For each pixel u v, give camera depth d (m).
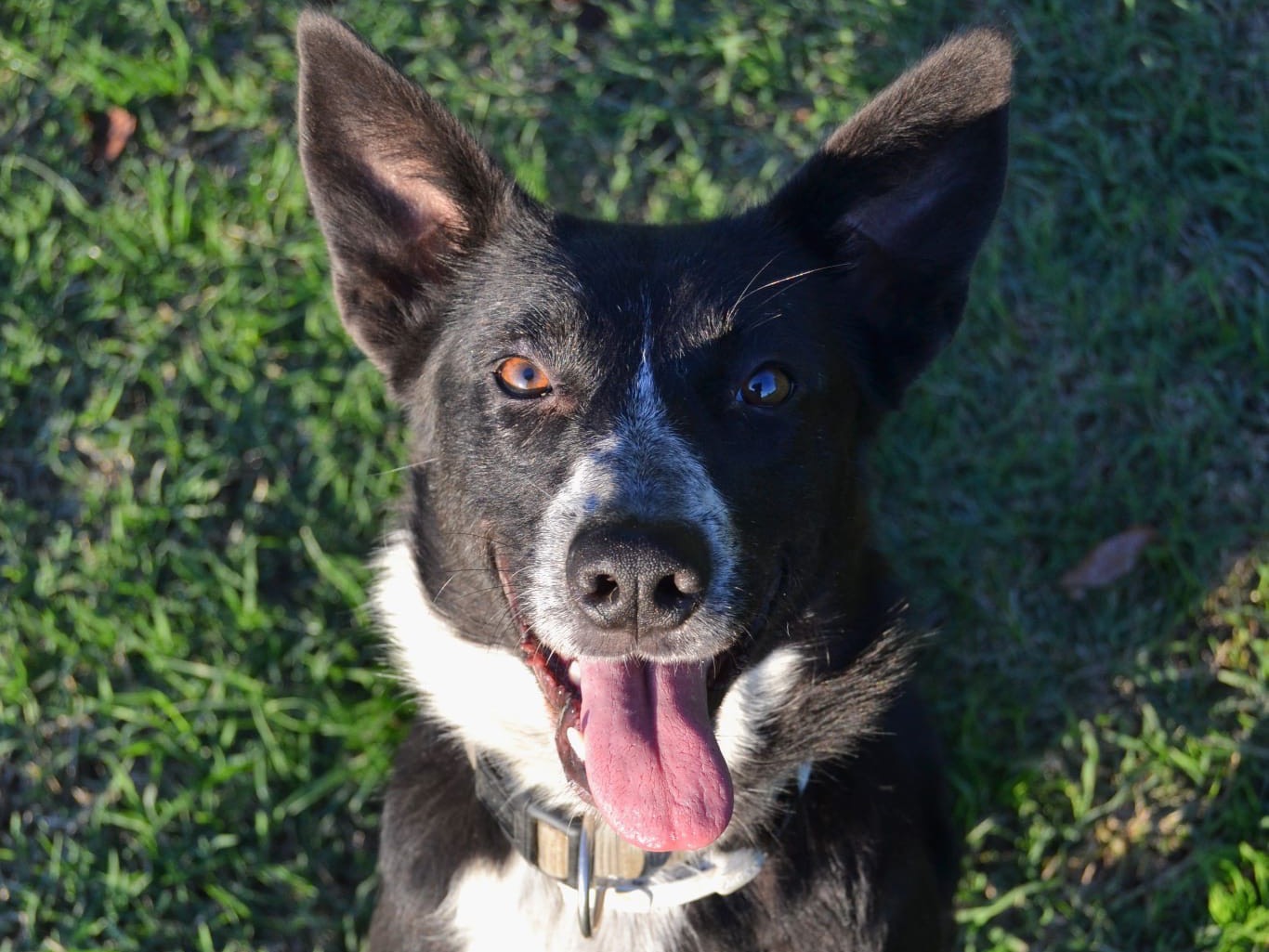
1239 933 0.58
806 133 0.72
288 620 0.65
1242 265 0.69
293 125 0.71
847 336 0.47
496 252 0.47
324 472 0.66
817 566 0.46
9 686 0.62
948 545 0.67
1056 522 0.67
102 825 0.61
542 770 0.47
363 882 0.62
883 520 0.67
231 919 0.60
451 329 0.47
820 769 0.48
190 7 0.72
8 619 0.63
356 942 0.61
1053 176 0.70
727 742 0.47
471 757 0.48
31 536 0.65
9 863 0.61
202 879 0.61
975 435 0.68
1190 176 0.70
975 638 0.66
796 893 0.47
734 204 0.71
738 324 0.44
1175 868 0.60
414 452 0.48
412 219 0.47
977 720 0.64
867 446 0.48
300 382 0.68
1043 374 0.68
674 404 0.43
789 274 0.46
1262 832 0.60
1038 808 0.63
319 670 0.64
